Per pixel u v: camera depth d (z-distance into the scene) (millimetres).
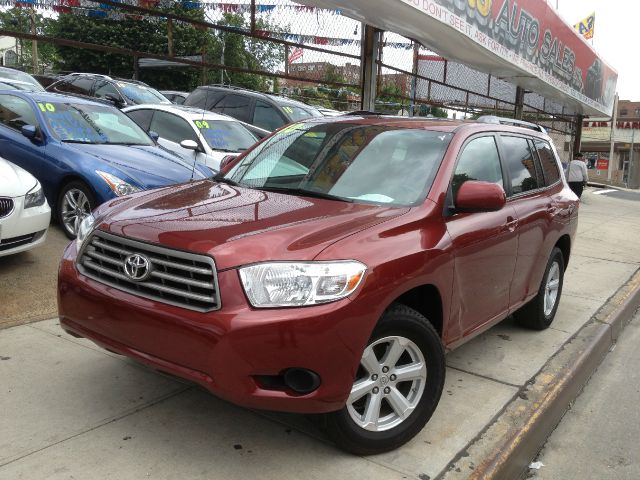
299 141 4387
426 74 14938
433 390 3381
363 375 3170
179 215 3289
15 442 3057
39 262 5926
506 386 4312
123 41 20000
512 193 4727
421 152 3982
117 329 3062
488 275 4102
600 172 66938
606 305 6797
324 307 2803
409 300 3668
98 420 3332
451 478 3078
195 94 12484
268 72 10352
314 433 3379
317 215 3324
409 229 3377
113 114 8133
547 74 16047
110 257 3193
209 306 2822
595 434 4133
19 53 29844
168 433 3260
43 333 4438
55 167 6801
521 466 3588
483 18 10836
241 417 3480
